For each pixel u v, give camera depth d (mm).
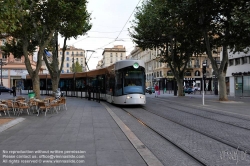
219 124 11680
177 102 25109
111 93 21484
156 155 6656
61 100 16469
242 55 37188
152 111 17109
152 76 82812
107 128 10180
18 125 10977
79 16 18250
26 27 16625
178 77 36562
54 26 17906
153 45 34625
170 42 34344
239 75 38500
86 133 9156
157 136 9070
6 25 11414
